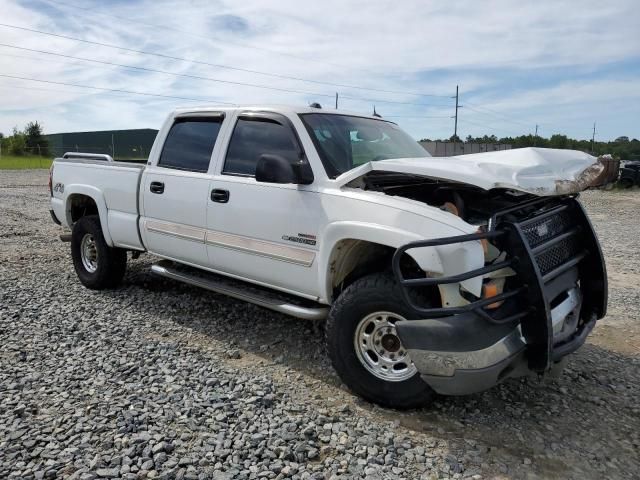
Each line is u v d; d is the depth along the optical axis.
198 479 2.69
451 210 3.50
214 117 4.79
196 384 3.73
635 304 6.03
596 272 3.99
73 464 2.76
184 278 5.04
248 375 3.94
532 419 3.44
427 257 3.16
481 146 39.12
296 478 2.73
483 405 3.61
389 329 3.46
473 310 3.05
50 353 4.22
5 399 3.43
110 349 4.34
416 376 3.37
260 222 4.16
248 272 4.37
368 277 3.54
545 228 3.60
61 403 3.40
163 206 5.00
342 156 4.09
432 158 3.74
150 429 3.12
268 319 5.21
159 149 5.23
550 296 3.46
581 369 4.25
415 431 3.25
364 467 2.85
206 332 4.85
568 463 2.97
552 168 3.45
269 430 3.16
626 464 2.97
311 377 3.99
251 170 4.37
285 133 4.21
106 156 5.98
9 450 2.86
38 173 29.75
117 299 5.73
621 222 13.73
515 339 3.11
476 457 2.99
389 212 3.40
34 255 7.89
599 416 3.51
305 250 3.89
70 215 6.32
